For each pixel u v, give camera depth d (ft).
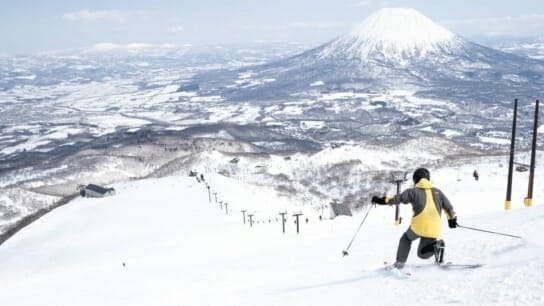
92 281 84.64
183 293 41.65
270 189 441.68
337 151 570.87
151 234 254.88
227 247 135.13
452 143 615.16
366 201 302.66
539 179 191.52
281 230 194.70
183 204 353.51
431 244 26.12
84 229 307.17
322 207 313.94
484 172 235.81
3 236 493.77
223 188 414.62
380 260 36.19
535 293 18.34
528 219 39.40
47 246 272.31
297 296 28.71
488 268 24.13
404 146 582.76
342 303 24.14
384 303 22.16
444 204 26.68
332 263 41.70
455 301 19.84
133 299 44.42
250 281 41.09
